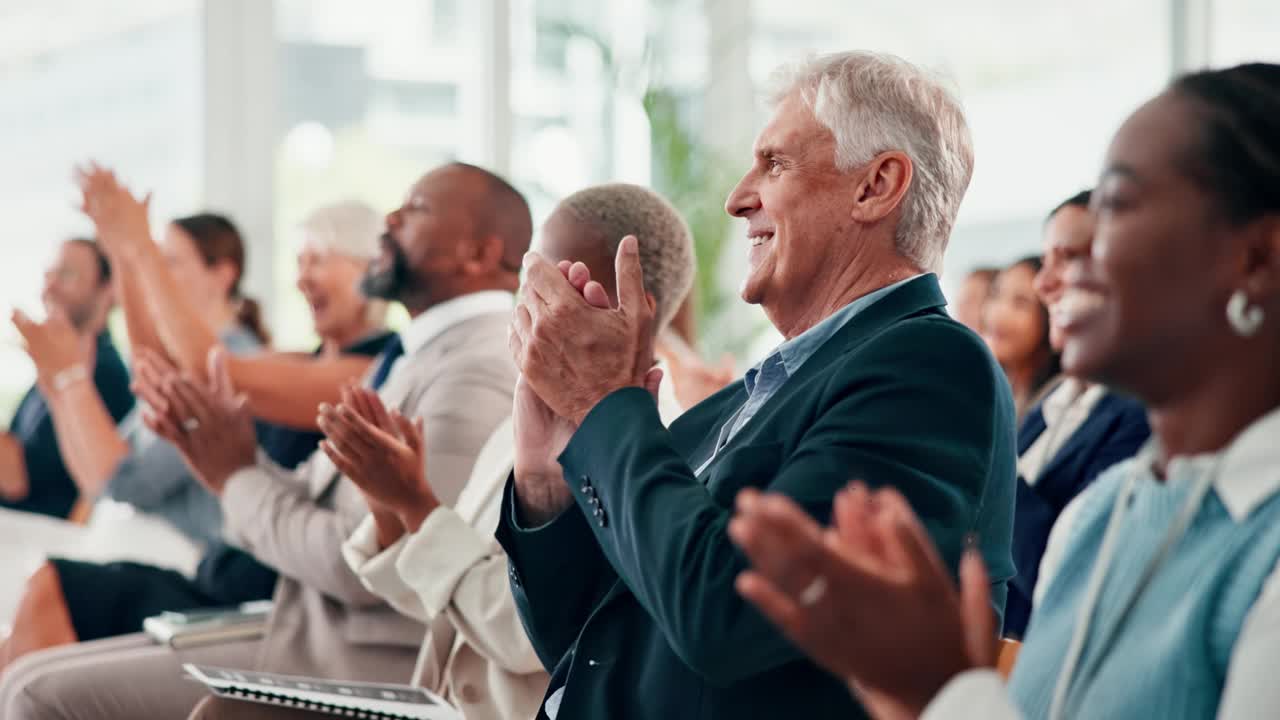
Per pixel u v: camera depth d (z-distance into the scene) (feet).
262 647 7.57
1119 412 7.80
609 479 4.18
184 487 10.90
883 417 4.09
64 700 7.57
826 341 4.62
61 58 16.96
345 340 11.15
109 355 14.35
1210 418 2.70
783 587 2.37
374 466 6.00
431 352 7.72
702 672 3.93
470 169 8.04
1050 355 9.11
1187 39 19.42
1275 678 2.38
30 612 9.23
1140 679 2.68
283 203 17.61
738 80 18.49
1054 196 19.06
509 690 6.11
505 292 7.95
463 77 17.99
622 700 4.44
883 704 2.50
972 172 4.96
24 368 16.62
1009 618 7.59
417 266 7.84
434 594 6.00
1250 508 2.62
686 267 6.60
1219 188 2.58
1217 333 2.63
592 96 18.15
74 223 17.03
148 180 17.29
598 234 6.35
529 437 4.98
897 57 4.91
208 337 9.68
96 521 11.66
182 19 17.31
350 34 17.67
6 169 16.80
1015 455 4.59
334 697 5.79
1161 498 2.82
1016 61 19.04
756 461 4.39
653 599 4.00
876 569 2.39
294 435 9.82
